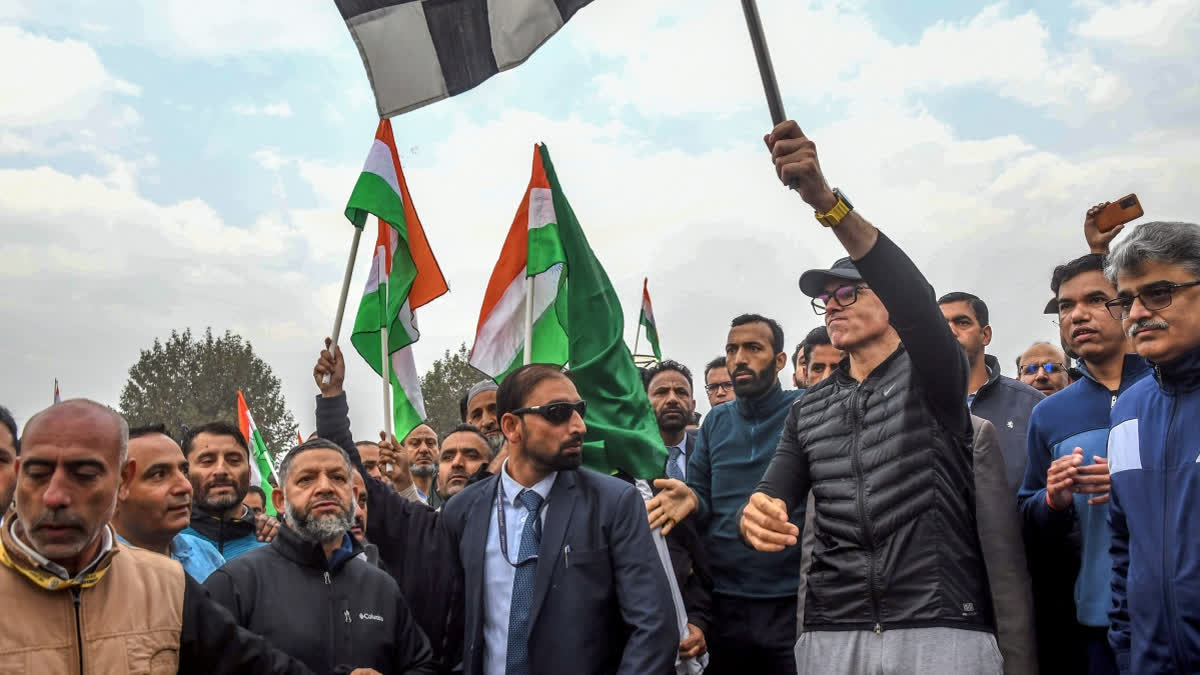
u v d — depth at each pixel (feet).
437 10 13.98
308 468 14.78
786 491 15.10
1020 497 15.74
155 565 11.07
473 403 24.03
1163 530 11.93
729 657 18.72
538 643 14.21
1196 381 12.01
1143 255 12.12
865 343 14.60
